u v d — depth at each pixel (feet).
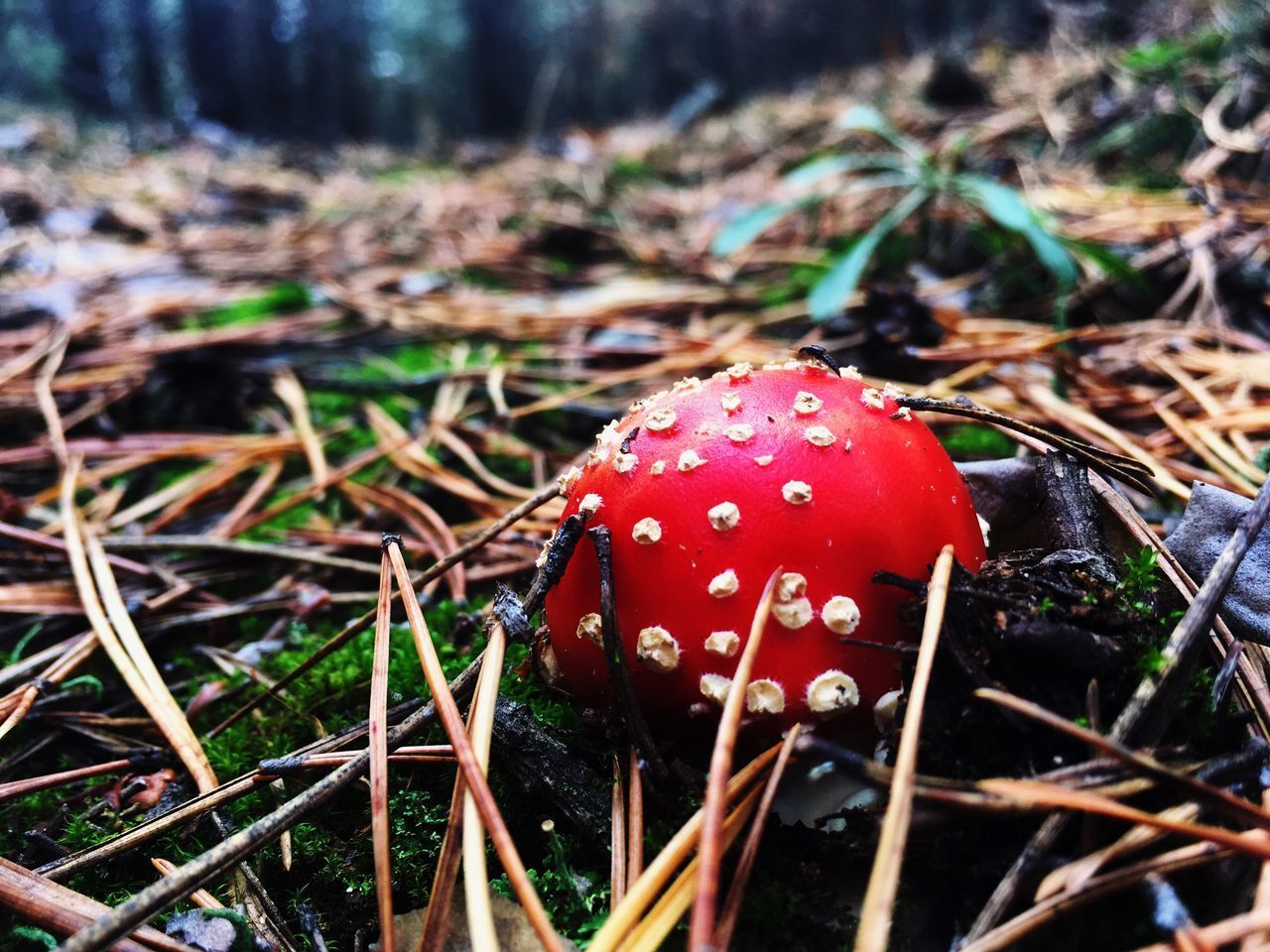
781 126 2.07
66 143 2.46
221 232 1.70
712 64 3.62
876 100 1.96
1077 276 1.00
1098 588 0.39
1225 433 0.68
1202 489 0.47
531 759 0.41
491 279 1.38
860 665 0.38
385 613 0.44
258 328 1.15
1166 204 1.11
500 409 0.87
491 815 0.33
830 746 0.33
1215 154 1.19
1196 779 0.31
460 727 0.37
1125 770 0.33
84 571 0.66
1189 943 0.28
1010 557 0.45
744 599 0.38
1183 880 0.34
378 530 0.76
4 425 0.95
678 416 0.42
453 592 0.63
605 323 1.12
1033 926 0.31
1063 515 0.46
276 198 2.05
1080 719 0.35
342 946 0.40
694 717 0.40
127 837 0.41
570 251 1.46
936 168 1.09
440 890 0.34
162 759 0.51
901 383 0.83
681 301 1.16
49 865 0.40
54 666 0.57
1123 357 0.85
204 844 0.45
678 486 0.40
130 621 0.60
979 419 0.48
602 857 0.40
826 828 0.39
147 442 0.91
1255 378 0.75
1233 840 0.30
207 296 1.30
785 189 1.57
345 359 1.09
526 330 1.13
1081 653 0.36
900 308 0.86
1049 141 1.41
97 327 1.16
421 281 1.33
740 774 0.38
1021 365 0.84
